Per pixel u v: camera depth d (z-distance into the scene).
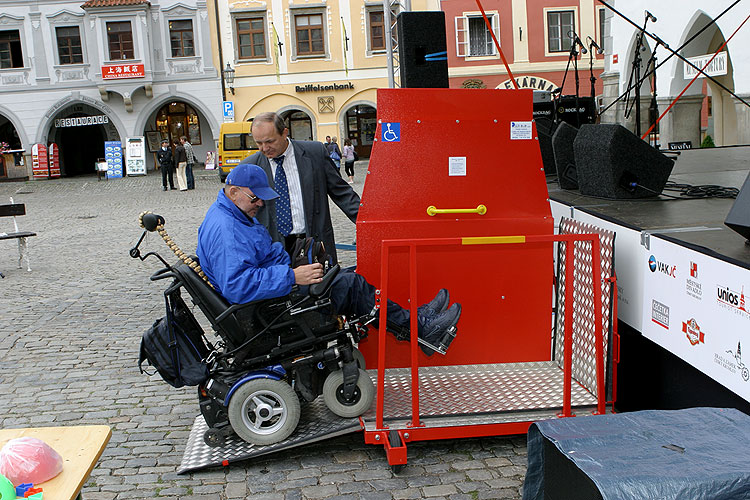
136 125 31.12
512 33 27.70
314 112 31.48
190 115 33.12
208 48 30.75
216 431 3.58
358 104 31.47
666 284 3.29
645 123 15.40
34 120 30.86
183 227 13.55
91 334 6.21
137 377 5.07
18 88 30.55
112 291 7.97
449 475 3.40
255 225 3.50
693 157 8.21
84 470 2.19
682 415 2.31
